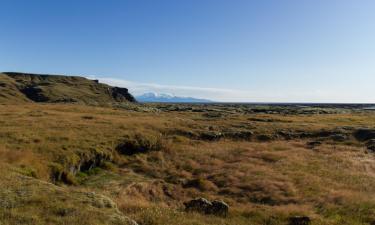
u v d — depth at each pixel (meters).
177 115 92.56
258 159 47.97
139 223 20.17
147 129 58.47
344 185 36.53
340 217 25.33
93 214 18.28
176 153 49.31
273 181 37.53
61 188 22.28
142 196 33.25
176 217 22.02
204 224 21.11
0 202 18.41
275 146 56.72
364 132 66.81
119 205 24.16
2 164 28.95
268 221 23.98
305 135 66.69
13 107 79.88
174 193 35.00
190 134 59.88
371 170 44.38
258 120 84.19
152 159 46.19
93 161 39.97
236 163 45.31
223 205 25.77
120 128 55.72
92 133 49.16
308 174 40.62
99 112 81.56
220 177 39.62
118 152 45.69
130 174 40.12
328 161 47.78
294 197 32.69
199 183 37.53
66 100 199.62
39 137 41.88
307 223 23.45
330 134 67.31
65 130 48.47
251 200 32.97
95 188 33.16
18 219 16.64
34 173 30.27
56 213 18.03
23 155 33.31
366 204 28.86
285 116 99.94
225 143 57.78
